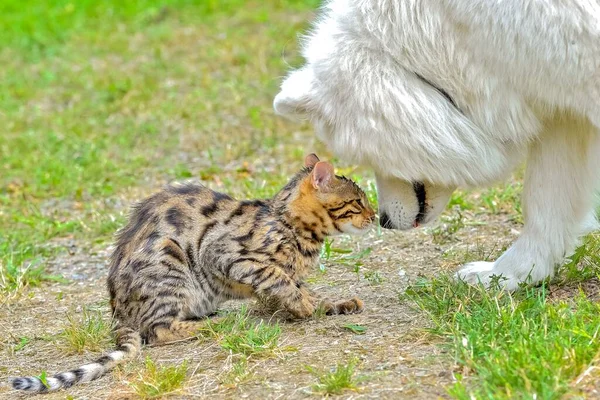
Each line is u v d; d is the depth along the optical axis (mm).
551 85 7293
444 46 7453
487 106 7613
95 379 7246
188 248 7891
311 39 8086
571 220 8242
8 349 8164
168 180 14352
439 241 10211
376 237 10578
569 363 6133
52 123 17500
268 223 7820
